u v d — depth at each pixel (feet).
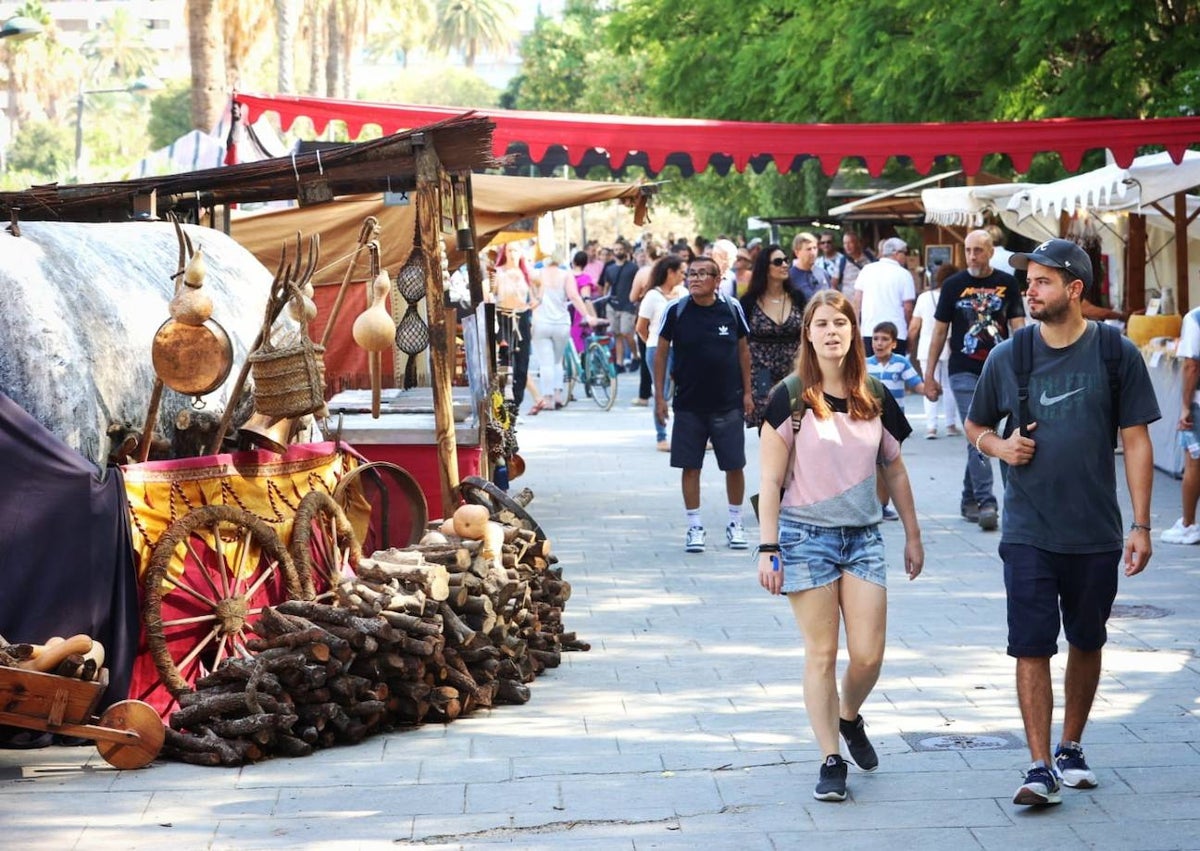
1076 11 61.00
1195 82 59.11
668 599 32.19
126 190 29.53
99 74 442.50
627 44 104.12
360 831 18.30
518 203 38.88
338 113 43.16
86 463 21.49
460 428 32.01
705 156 41.50
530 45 217.56
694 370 37.06
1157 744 21.43
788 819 18.61
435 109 42.45
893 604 31.35
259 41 149.89
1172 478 47.93
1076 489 18.92
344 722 21.88
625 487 48.70
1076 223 61.41
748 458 55.31
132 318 23.88
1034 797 18.51
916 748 21.50
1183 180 48.14
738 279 84.33
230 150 43.27
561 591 27.63
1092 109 65.82
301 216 40.45
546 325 74.64
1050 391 19.02
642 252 103.30
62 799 19.48
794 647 27.81
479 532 25.07
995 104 72.95
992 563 35.55
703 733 22.48
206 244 27.86
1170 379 48.06
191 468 23.20
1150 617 29.55
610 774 20.54
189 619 22.67
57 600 21.11
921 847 17.57
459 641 23.38
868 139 41.22
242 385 23.94
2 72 311.68
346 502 26.81
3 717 19.95
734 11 95.91
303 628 21.81
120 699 21.50
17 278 22.09
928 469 51.31
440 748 21.89
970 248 39.65
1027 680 18.99
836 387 19.49
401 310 40.73
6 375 21.72
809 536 19.31
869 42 75.61
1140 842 17.62
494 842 17.90
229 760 20.80
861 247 105.60
